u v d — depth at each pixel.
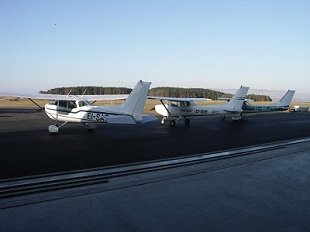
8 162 8.22
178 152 10.17
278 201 5.32
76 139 12.88
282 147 11.36
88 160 8.66
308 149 10.90
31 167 7.69
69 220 4.33
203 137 14.21
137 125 19.81
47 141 12.17
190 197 5.45
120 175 6.97
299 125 21.50
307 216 4.64
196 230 4.07
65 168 7.64
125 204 5.04
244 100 24.56
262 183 6.45
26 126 17.77
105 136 13.98
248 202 5.24
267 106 29.11
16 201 5.11
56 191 5.71
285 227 4.23
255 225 4.27
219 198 5.42
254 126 20.44
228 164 8.30
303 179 6.82
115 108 13.92
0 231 3.95
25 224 4.18
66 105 14.62
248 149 10.84
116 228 4.08
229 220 4.43
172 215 4.59
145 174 7.10
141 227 4.13
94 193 5.61
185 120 21.11
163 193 5.66
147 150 10.48
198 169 7.67
